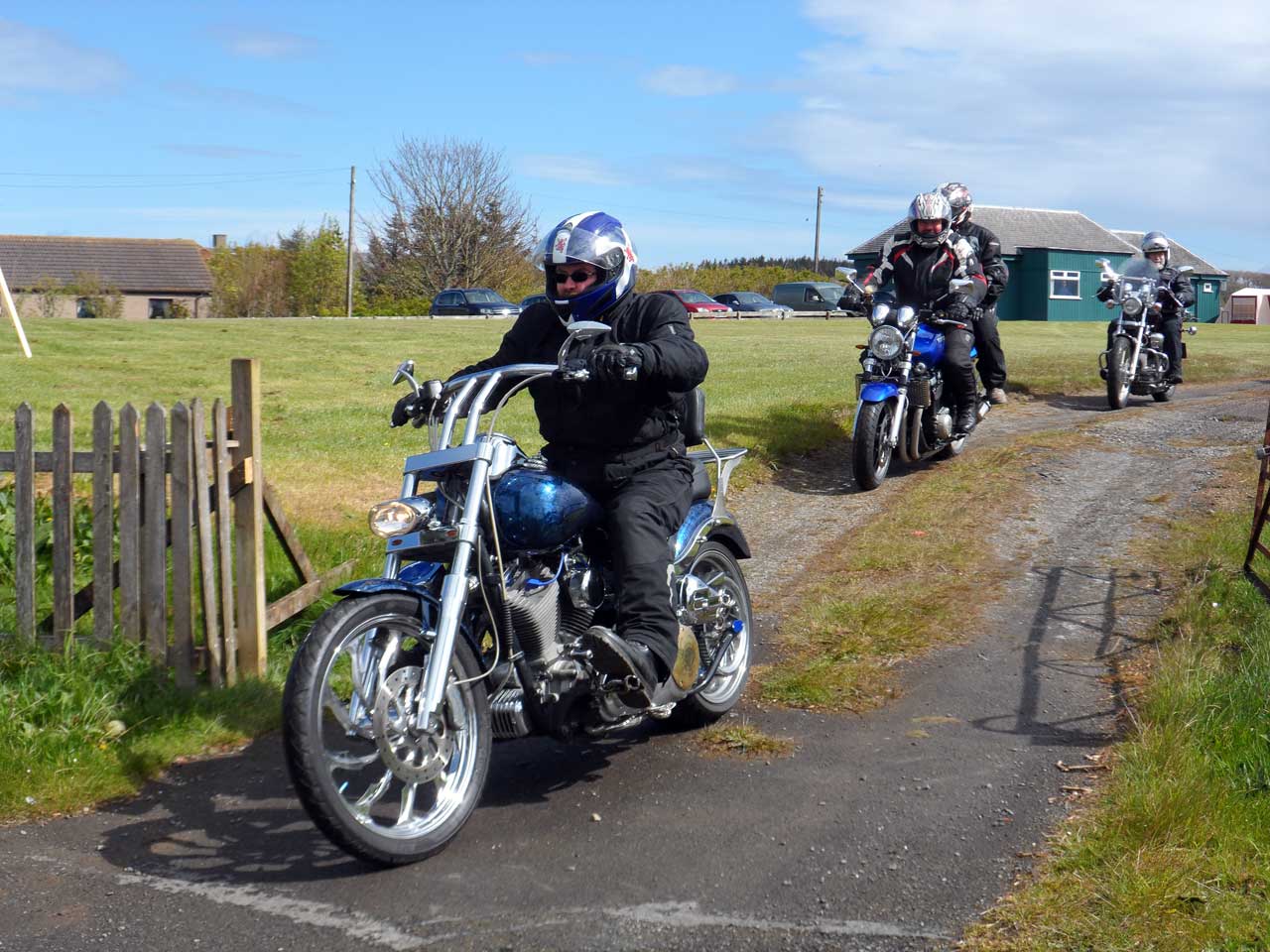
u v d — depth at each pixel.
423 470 3.96
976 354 10.66
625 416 4.28
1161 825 3.75
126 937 3.36
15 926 3.41
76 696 4.94
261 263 60.66
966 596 6.56
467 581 3.87
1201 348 21.25
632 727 4.99
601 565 4.37
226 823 4.13
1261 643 5.27
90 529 6.82
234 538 5.64
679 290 46.72
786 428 10.91
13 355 17.59
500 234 63.72
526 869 3.74
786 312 46.78
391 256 64.31
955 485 9.15
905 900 3.50
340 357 19.50
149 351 19.39
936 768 4.47
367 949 3.29
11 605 6.03
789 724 4.98
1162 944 3.16
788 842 3.90
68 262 59.84
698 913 3.46
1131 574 6.86
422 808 4.20
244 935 3.37
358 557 6.77
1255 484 8.87
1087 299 51.66
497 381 4.03
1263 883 3.44
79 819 4.17
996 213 51.59
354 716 3.72
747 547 5.25
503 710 3.97
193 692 5.20
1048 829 3.92
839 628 6.12
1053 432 11.20
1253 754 4.31
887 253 9.84
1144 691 5.04
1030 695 5.17
